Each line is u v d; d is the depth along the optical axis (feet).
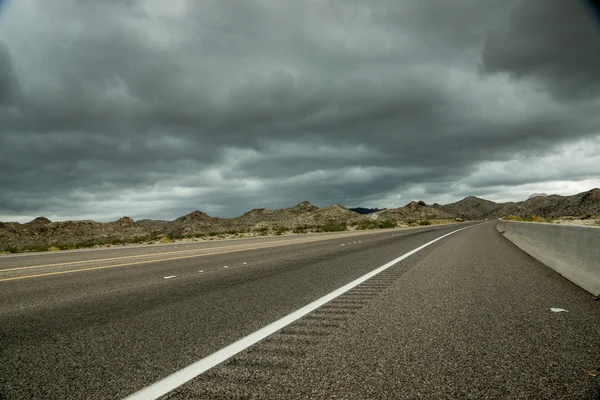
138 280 27.66
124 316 16.26
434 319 14.92
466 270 29.19
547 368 9.81
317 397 8.23
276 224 455.22
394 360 10.44
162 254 53.88
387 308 16.96
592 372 9.53
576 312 15.90
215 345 12.00
